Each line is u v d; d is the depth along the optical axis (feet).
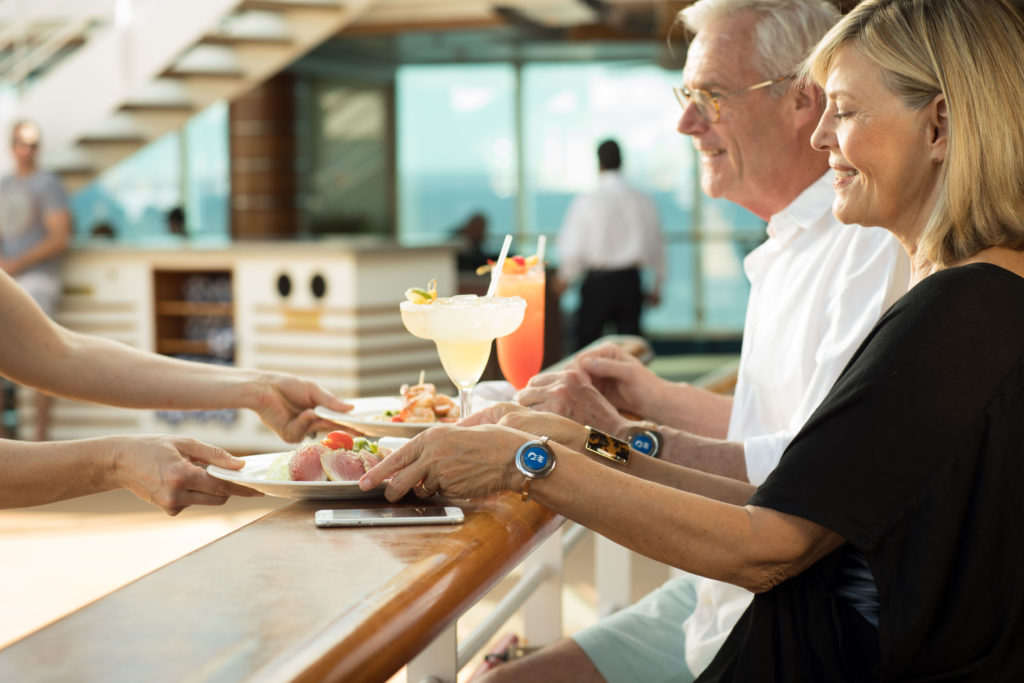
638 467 4.13
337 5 23.59
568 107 39.32
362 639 2.29
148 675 2.07
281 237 29.96
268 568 2.76
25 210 18.35
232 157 29.94
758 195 5.81
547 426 4.14
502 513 3.35
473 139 40.24
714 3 5.80
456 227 40.45
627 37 31.09
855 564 3.55
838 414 3.29
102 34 22.62
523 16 29.66
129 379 5.21
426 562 2.81
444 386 18.63
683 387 6.12
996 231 3.47
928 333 3.28
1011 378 3.29
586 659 4.96
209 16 21.93
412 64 39.45
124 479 3.75
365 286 17.40
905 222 3.81
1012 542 3.30
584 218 23.27
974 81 3.45
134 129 23.80
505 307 4.50
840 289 5.03
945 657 3.32
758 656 3.51
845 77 3.72
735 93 5.66
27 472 3.72
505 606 4.85
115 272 18.75
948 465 3.22
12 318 5.02
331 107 38.11
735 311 36.73
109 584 10.59
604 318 23.66
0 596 10.21
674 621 5.24
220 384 5.25
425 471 3.45
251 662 2.13
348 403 5.36
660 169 38.04
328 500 3.60
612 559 6.48
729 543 3.26
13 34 24.40
